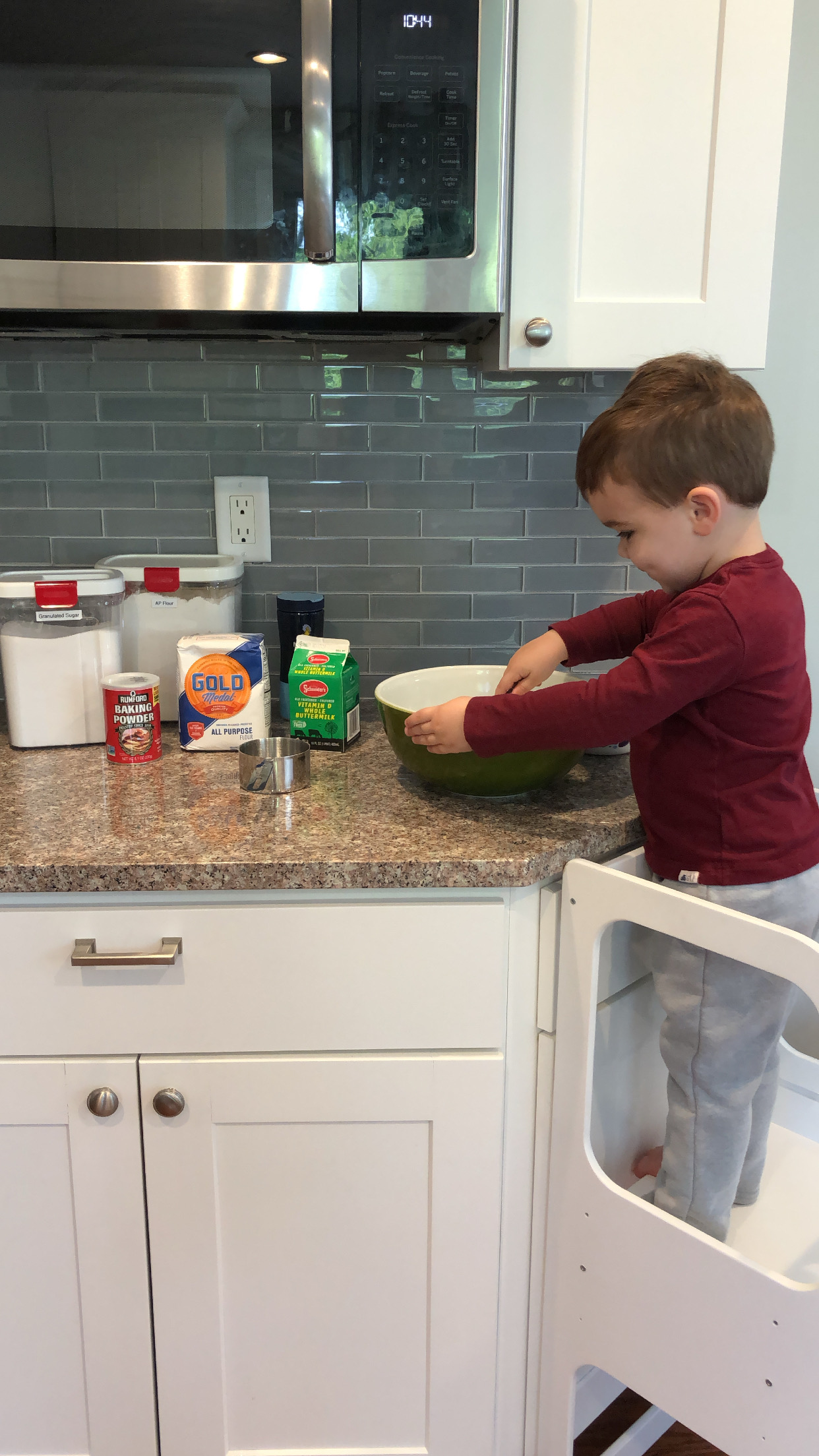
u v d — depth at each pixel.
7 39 1.00
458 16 1.01
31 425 1.42
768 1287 0.91
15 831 1.02
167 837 1.01
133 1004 1.00
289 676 1.31
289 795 1.14
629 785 1.20
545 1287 1.13
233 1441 1.13
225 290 1.08
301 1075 1.02
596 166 1.08
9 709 1.28
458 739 1.04
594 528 1.48
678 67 1.06
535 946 1.03
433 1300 1.09
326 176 1.03
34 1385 1.10
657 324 1.12
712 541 1.00
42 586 1.21
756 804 0.99
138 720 1.22
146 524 1.46
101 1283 1.07
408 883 0.96
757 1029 1.03
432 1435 1.14
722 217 1.10
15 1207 1.05
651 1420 1.25
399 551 1.48
